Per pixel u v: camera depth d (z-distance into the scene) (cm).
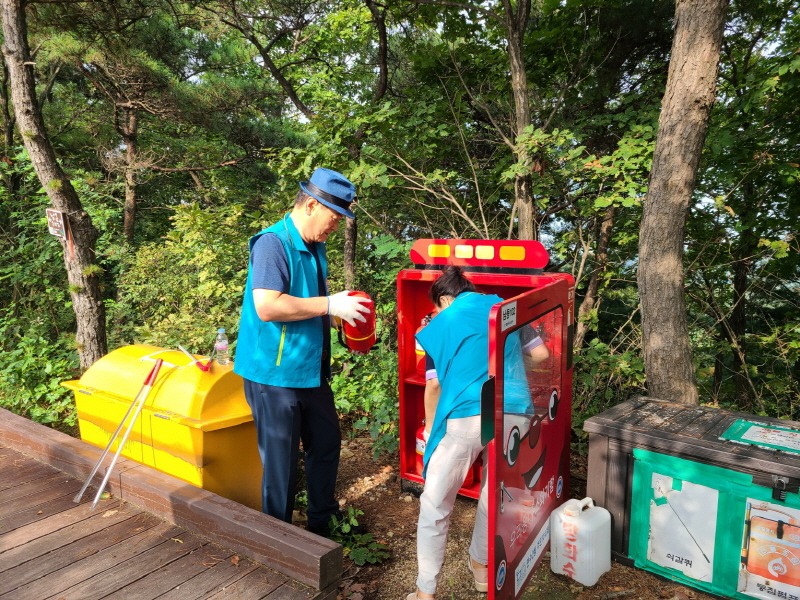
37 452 340
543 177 495
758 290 632
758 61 620
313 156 512
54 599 213
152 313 719
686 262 584
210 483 290
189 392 294
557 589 272
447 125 547
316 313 254
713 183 571
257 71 1252
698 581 259
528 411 249
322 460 301
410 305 370
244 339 273
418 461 378
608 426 276
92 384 344
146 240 1129
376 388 470
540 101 604
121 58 826
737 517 244
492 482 210
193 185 1362
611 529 285
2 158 820
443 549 246
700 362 600
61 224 505
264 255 254
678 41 324
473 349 240
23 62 474
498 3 562
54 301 741
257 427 275
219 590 221
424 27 621
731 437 256
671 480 261
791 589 234
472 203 600
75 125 1121
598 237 593
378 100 624
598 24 546
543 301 254
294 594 218
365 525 333
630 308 626
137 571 232
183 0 730
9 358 546
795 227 580
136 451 321
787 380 604
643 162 449
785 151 572
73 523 269
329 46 1141
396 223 638
